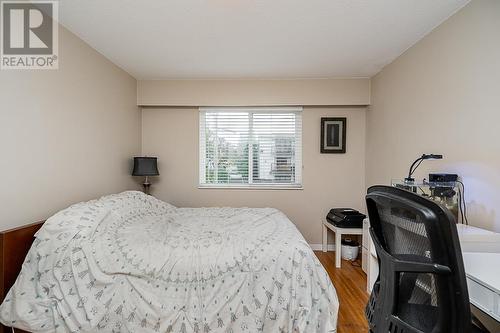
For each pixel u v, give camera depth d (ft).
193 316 4.78
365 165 11.46
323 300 5.06
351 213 9.98
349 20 6.61
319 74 10.56
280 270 5.14
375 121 10.48
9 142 5.37
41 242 5.06
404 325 2.58
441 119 6.67
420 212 2.32
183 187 11.71
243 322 4.85
